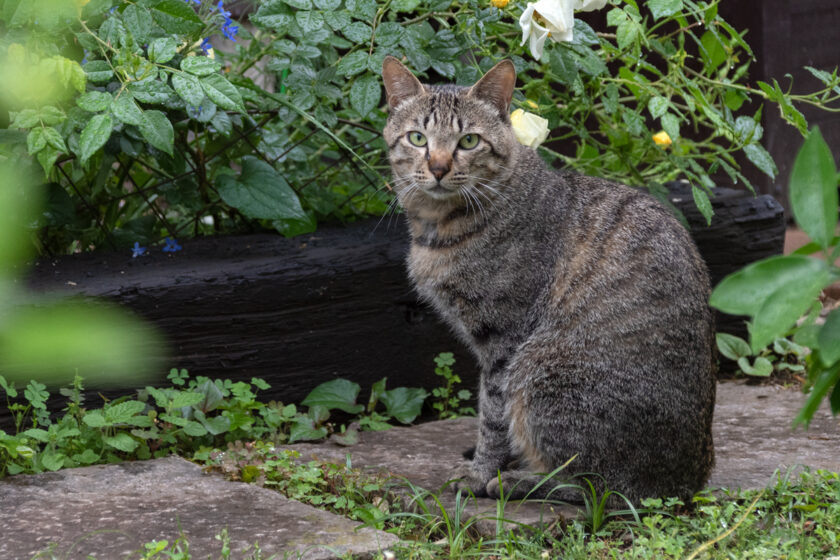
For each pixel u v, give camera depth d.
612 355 3.62
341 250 4.95
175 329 4.54
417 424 5.13
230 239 5.16
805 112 7.32
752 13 6.96
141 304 4.44
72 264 4.72
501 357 3.90
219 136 5.25
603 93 5.55
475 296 3.92
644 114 6.84
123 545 3.18
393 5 4.59
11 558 3.07
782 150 7.29
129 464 4.07
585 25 4.70
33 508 3.54
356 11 4.50
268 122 5.57
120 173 5.29
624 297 3.69
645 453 3.61
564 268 3.85
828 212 1.58
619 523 3.45
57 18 3.67
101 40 4.06
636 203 3.94
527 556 3.11
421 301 4.91
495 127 3.97
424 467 4.21
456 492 3.84
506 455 3.88
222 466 3.97
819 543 3.22
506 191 3.96
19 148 4.41
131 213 5.56
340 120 5.40
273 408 4.65
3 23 4.24
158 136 4.03
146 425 4.25
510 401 3.83
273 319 4.75
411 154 4.00
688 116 6.86
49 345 1.18
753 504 3.31
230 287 4.62
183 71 4.21
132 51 4.04
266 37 5.89
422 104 4.00
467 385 5.27
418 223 4.10
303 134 5.71
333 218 5.63
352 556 3.09
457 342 5.18
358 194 5.68
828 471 3.89
